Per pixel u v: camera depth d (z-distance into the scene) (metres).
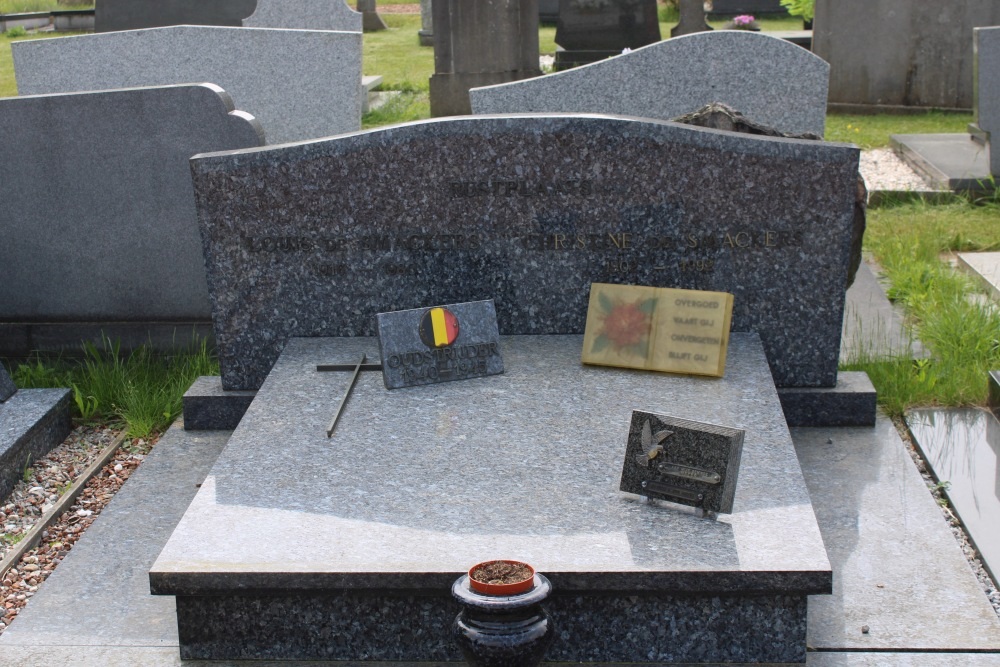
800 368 4.41
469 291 4.43
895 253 6.74
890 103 11.80
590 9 12.57
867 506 3.80
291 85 8.73
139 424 4.70
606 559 2.93
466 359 4.05
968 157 8.89
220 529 3.13
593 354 4.12
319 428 3.71
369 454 3.52
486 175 4.28
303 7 11.00
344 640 3.05
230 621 3.06
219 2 12.30
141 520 3.90
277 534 3.10
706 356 4.00
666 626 2.99
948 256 6.96
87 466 4.48
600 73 7.21
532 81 7.27
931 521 3.70
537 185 4.27
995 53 7.91
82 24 20.06
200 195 4.34
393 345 4.00
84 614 3.34
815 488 3.93
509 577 2.67
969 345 5.18
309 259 4.41
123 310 5.50
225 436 4.54
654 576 2.88
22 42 8.73
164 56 8.69
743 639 2.99
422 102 12.78
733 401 3.80
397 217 4.35
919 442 4.33
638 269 4.34
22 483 4.35
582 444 3.53
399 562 2.95
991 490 3.94
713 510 3.10
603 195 4.26
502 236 4.35
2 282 5.50
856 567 3.44
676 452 3.14
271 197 4.34
